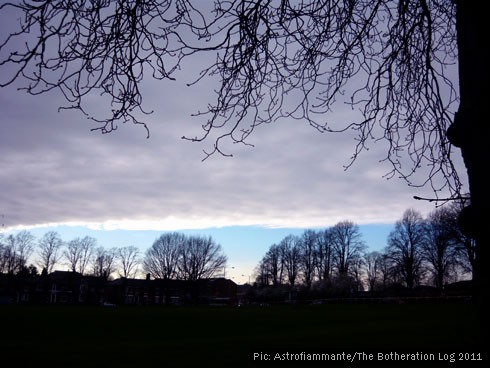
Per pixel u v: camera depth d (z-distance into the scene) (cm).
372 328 2170
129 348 1536
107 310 4925
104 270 11469
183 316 3753
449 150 481
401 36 503
